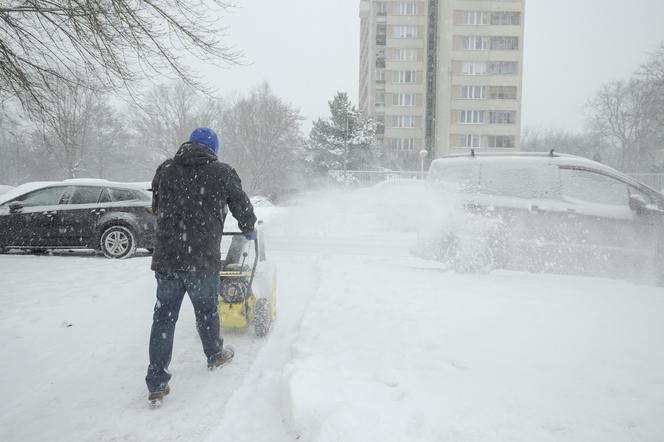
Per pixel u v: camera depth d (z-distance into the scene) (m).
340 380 3.08
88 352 4.19
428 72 64.19
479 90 57.78
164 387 3.23
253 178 49.44
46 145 9.41
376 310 4.78
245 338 4.54
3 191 14.24
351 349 3.73
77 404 3.25
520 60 57.47
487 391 2.91
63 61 7.76
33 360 4.00
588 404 2.73
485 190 7.47
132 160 53.31
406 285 6.00
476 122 58.03
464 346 3.69
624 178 7.14
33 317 5.02
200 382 3.57
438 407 2.70
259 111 49.78
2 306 5.40
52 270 7.50
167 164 3.45
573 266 7.08
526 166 7.40
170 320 3.30
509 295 5.41
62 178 47.41
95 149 48.12
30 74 7.65
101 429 2.92
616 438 2.37
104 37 7.32
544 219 7.14
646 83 41.69
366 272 7.02
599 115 56.53
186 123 48.59
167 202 3.35
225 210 3.50
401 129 63.06
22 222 9.09
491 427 2.47
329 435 2.39
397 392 2.92
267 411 3.03
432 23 64.12
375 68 65.88
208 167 3.41
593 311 4.66
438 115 59.31
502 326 4.17
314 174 45.78
